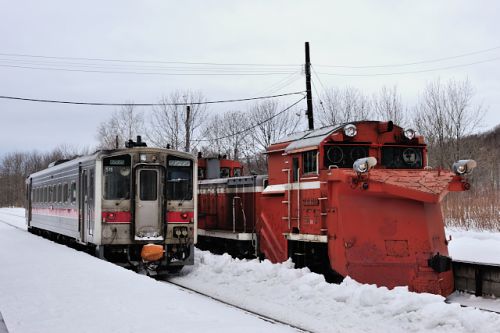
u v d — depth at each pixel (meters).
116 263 15.81
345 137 12.91
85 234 16.69
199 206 22.25
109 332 6.83
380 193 11.95
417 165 13.57
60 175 21.33
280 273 12.61
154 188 15.81
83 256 15.51
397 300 9.38
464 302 11.96
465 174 12.10
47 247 18.59
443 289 11.80
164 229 15.70
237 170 22.80
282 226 14.80
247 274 13.75
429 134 36.38
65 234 20.02
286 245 14.56
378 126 13.26
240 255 18.75
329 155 12.87
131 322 7.34
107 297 9.16
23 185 115.75
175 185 16.02
